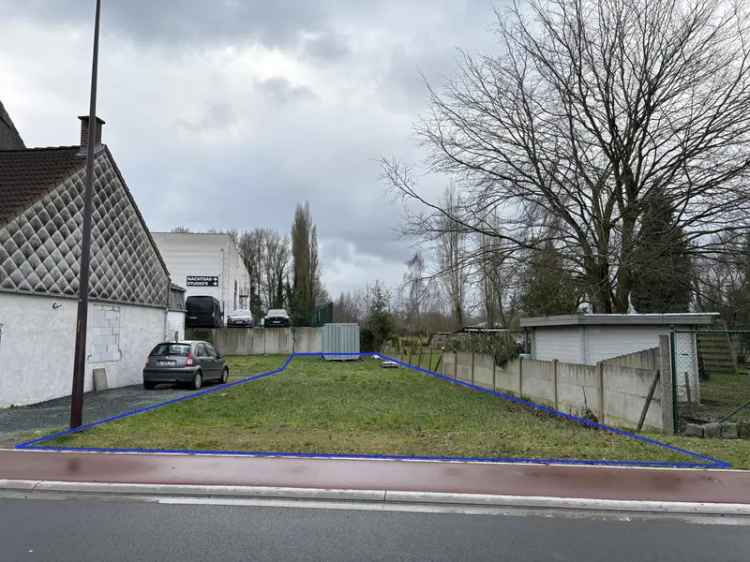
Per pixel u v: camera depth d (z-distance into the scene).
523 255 19.61
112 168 18.53
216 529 5.71
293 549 5.18
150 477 7.31
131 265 19.94
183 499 6.72
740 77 16.72
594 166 18.41
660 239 17.52
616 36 17.94
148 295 21.20
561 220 19.05
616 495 6.66
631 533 5.70
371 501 6.70
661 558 5.05
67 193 16.11
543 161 18.67
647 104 17.64
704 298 19.34
